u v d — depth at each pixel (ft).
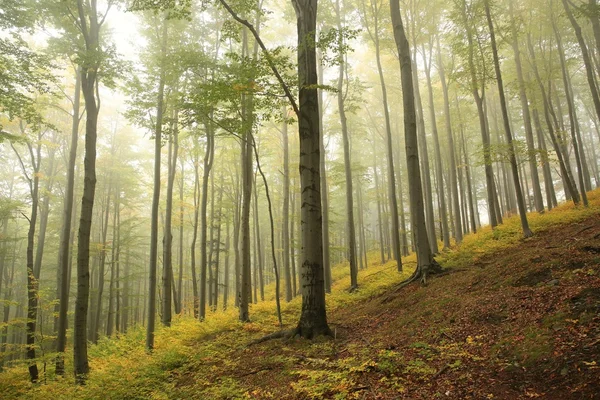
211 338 41.81
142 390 27.53
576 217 48.88
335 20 63.77
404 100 44.91
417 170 44.55
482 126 59.11
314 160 30.83
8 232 106.22
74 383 34.12
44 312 83.56
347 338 28.91
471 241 61.36
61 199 94.53
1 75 38.70
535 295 23.02
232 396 21.61
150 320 43.73
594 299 18.74
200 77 49.83
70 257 90.02
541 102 81.41
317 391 18.20
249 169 50.47
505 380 15.24
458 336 21.79
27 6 37.93
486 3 49.24
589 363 13.85
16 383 39.01
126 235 98.99
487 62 56.03
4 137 44.01
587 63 55.77
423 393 15.76
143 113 43.86
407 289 40.98
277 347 29.50
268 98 34.86
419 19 74.02
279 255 121.90
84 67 36.19
